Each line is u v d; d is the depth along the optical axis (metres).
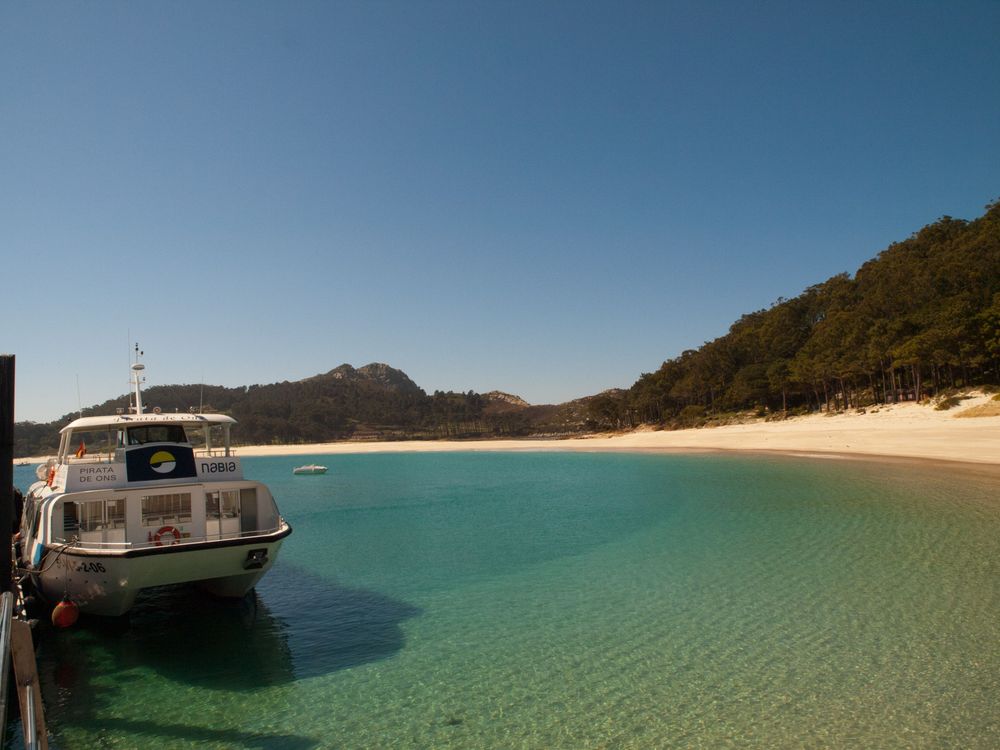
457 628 13.57
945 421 60.62
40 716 7.05
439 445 130.00
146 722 9.45
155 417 14.66
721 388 121.56
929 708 9.12
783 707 9.34
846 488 32.19
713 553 19.67
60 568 12.99
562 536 23.98
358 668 11.44
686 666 11.02
